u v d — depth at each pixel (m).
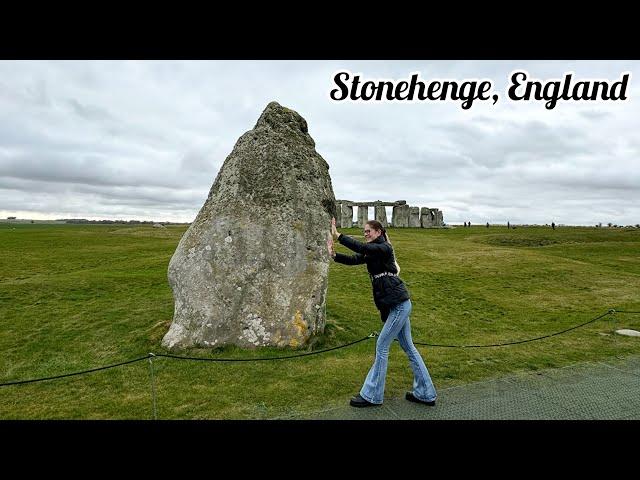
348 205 50.62
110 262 23.36
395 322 6.00
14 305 12.80
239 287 9.12
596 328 11.17
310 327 9.02
